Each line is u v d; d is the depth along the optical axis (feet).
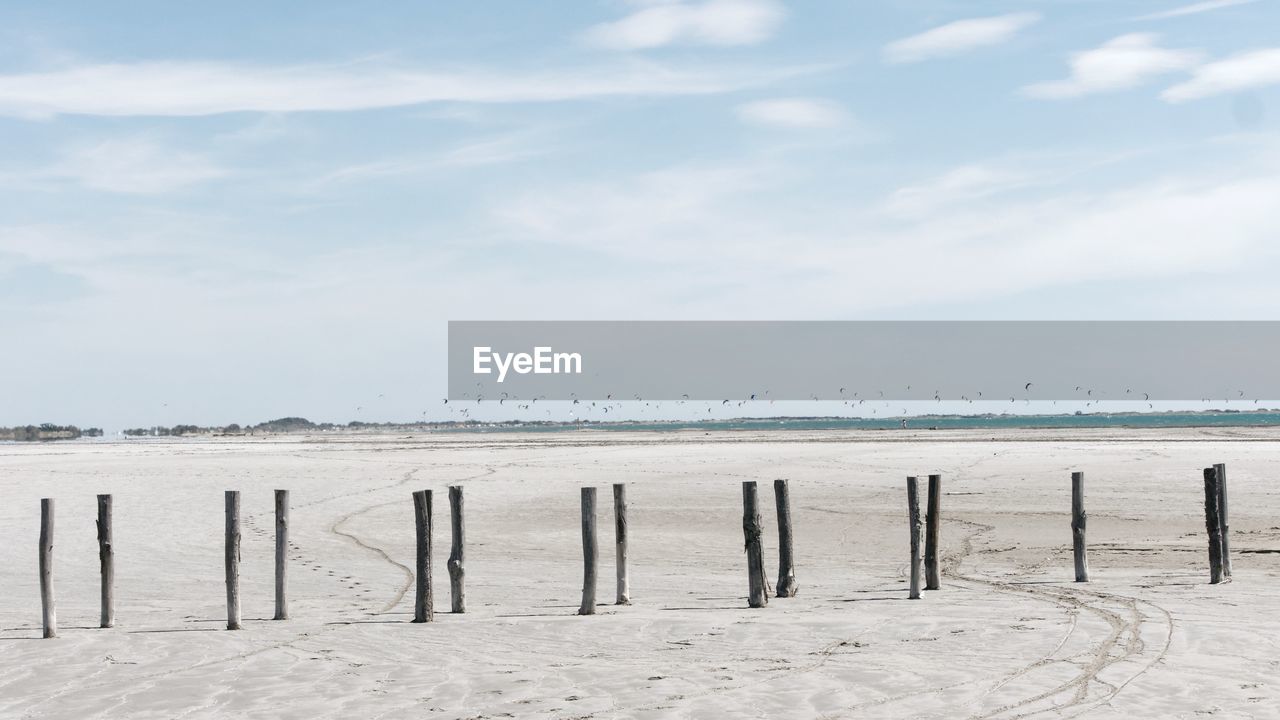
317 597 62.54
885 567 71.51
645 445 245.24
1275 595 53.57
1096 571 66.08
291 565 76.28
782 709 33.91
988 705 33.40
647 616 52.80
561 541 87.25
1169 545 77.05
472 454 214.69
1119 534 84.28
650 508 106.42
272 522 101.14
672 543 84.79
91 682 40.27
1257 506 97.14
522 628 50.24
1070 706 32.91
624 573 57.72
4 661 44.39
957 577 65.57
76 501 119.75
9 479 152.97
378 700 36.63
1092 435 275.18
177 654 45.21
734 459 170.71
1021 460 152.05
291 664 42.83
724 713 33.68
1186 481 115.65
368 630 50.44
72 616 56.59
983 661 39.75
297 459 205.98
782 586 59.06
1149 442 209.97
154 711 35.76
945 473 135.23
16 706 36.91
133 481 146.61
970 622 48.19
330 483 140.67
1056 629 45.55
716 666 40.70
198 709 35.88
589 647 45.29
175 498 122.21
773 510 103.86
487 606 57.67
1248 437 246.06
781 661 41.24
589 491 53.98
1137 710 32.14
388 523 99.25
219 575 72.43
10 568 76.95
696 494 116.88
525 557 79.20
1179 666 37.65
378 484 138.51
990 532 87.25
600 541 87.40
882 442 233.55
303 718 34.40
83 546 86.79
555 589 63.93
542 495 119.65
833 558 76.43
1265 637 42.19
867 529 90.84
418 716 34.40
